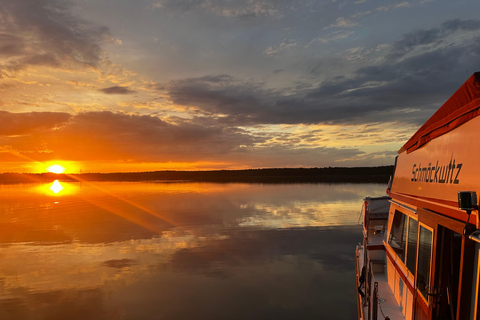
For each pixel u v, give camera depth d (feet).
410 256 21.89
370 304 24.02
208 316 37.91
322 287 46.26
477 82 12.96
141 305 41.14
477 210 11.57
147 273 53.47
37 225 100.68
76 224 102.06
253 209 134.92
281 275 51.47
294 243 72.13
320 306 40.29
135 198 193.06
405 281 22.82
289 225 94.73
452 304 15.29
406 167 25.89
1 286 48.14
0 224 102.58
